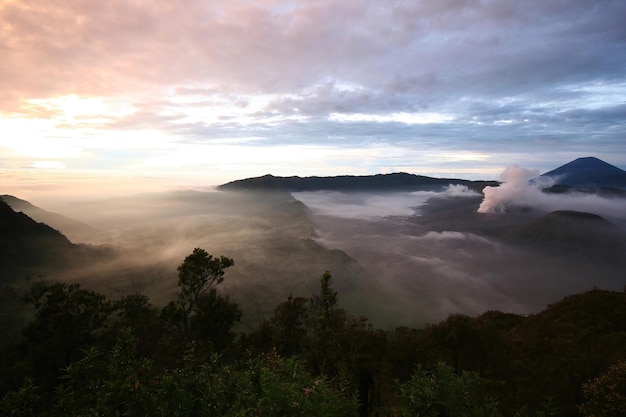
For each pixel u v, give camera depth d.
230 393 5.58
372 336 24.84
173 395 5.34
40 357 29.22
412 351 24.30
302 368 6.56
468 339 24.83
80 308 31.81
